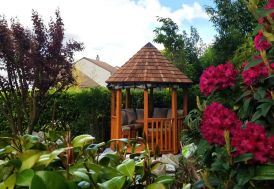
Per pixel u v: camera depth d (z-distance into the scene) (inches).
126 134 485.1
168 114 538.9
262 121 84.4
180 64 639.1
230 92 92.9
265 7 91.4
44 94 487.5
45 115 522.9
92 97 535.5
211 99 95.5
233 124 78.8
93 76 1610.5
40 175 57.0
